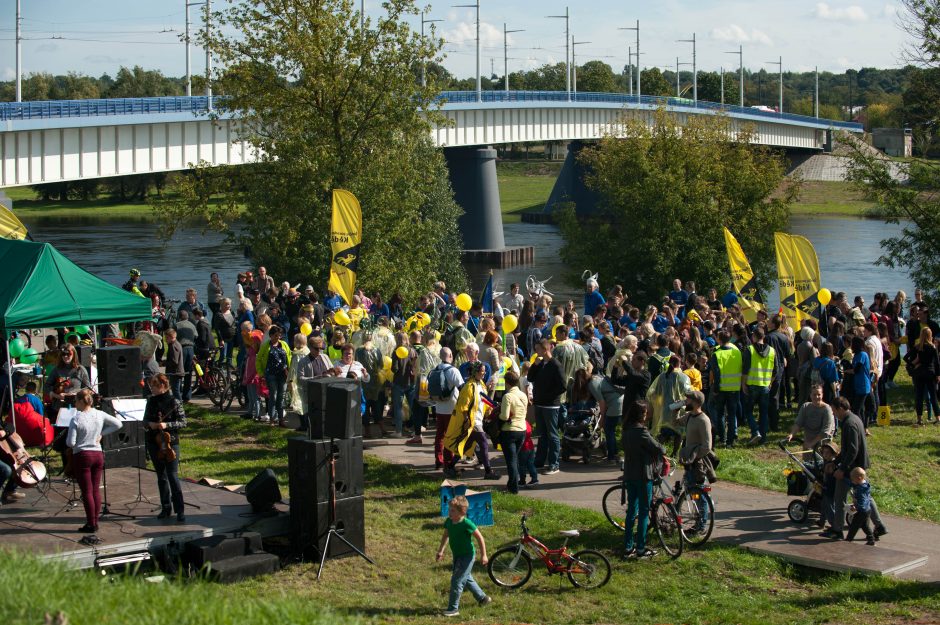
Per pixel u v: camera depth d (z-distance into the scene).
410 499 15.04
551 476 16.36
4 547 11.09
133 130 47.53
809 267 24.45
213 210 33.59
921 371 20.80
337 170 31.30
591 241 49.09
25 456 13.66
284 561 12.36
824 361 18.58
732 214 48.31
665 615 11.27
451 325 21.02
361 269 31.84
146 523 12.44
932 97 30.47
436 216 56.44
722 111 55.88
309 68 30.98
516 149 191.12
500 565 12.21
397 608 11.12
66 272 15.36
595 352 18.77
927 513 15.35
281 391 19.19
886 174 28.86
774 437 19.25
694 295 27.95
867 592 11.95
